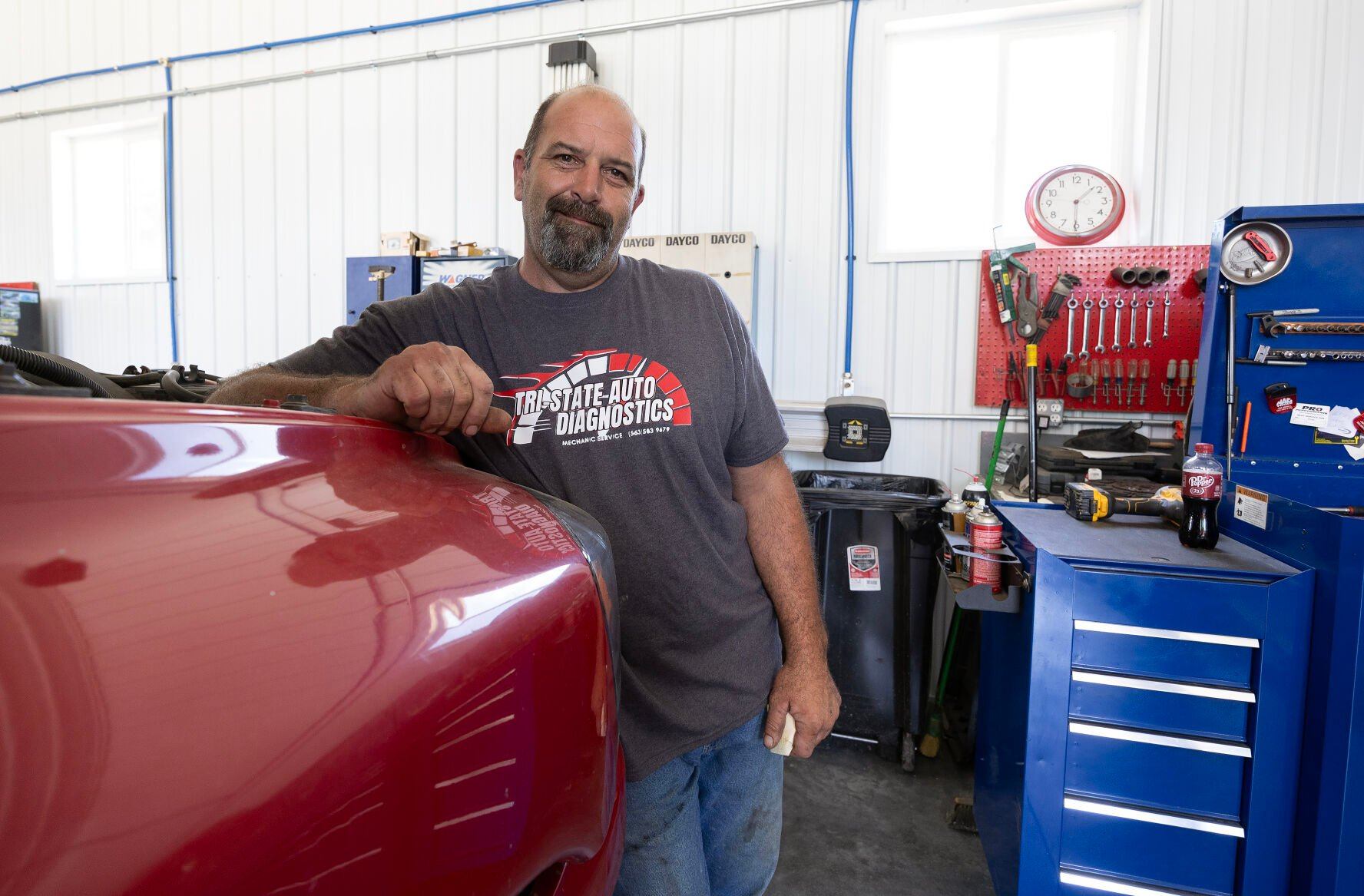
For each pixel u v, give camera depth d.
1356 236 1.67
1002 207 2.65
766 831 1.12
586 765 0.43
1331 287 1.70
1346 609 1.22
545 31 2.90
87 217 3.82
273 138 3.32
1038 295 2.44
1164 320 2.35
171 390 0.74
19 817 0.18
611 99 1.04
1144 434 2.39
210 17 3.38
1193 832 1.36
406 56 3.08
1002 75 2.59
